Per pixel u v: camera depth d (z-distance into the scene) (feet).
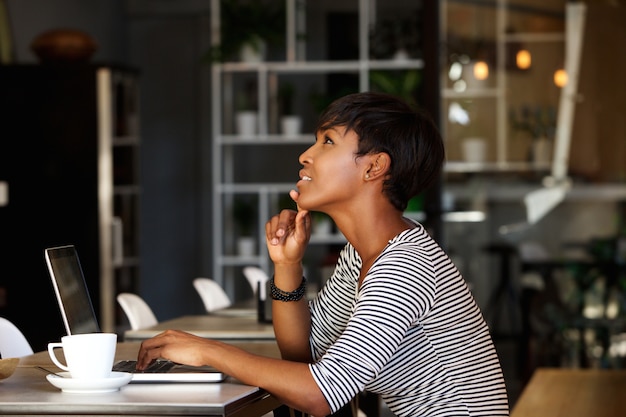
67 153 22.47
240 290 28.55
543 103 20.17
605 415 15.53
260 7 26.66
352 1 29.07
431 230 20.51
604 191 20.04
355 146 5.85
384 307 5.46
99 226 22.34
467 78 20.36
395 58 26.81
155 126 31.14
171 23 31.09
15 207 22.56
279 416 6.92
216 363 5.64
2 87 22.61
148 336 9.82
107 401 5.18
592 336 20.24
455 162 20.48
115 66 22.76
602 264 20.15
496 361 5.98
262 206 27.58
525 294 20.39
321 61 29.25
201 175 30.94
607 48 19.90
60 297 6.75
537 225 20.30
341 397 5.36
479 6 20.29
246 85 27.55
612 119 19.94
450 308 5.72
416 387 5.76
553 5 20.07
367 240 5.98
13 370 5.96
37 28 25.35
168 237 31.12
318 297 6.72
